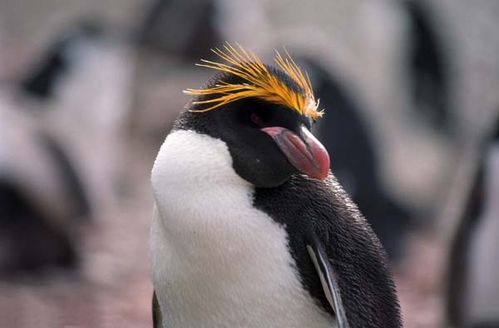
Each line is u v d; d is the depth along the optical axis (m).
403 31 24.91
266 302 6.14
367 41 24.88
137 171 19.14
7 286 13.06
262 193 6.13
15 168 13.60
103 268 14.06
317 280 6.18
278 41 19.45
